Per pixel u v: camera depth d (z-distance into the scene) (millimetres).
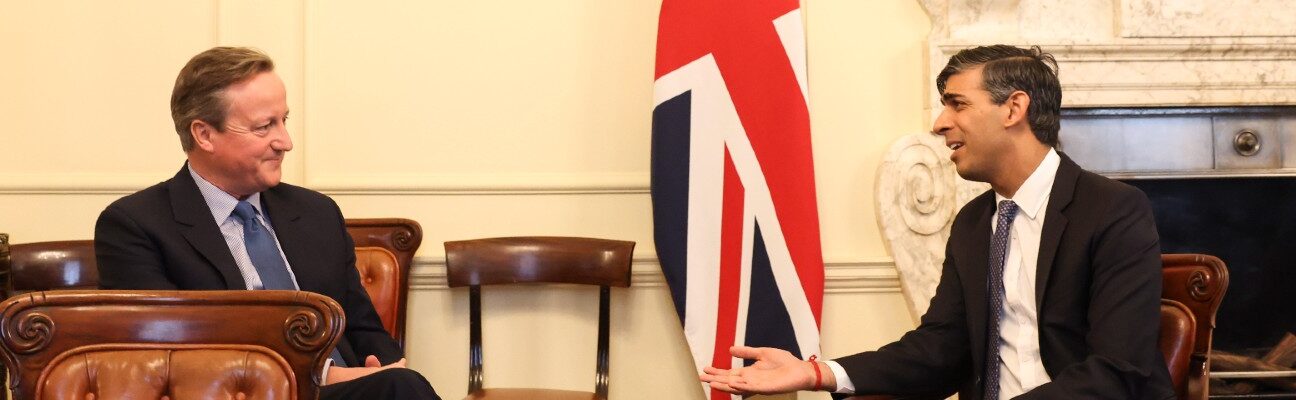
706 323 3164
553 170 3361
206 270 2172
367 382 2008
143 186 3299
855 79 3350
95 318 1636
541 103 3355
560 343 3365
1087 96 3342
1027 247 2205
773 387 2127
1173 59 3352
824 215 3354
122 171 3320
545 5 3357
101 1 3311
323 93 3324
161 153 3324
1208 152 3479
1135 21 3320
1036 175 2213
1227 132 3482
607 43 3359
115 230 2160
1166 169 3471
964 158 2264
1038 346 2168
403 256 3150
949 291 2352
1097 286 2055
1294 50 3367
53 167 3312
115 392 1604
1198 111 3467
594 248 3156
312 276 2305
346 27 3328
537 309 3365
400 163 3340
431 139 3344
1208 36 3338
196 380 1620
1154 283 2025
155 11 3311
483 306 3357
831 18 3350
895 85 3355
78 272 2953
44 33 3309
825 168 3354
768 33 3176
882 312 3375
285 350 1641
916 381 2238
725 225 3166
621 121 3361
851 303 3369
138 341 1643
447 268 3150
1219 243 3596
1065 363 2082
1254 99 3377
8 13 3311
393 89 3334
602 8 3359
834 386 2176
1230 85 3369
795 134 3164
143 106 3312
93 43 3312
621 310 3373
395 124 3336
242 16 3309
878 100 3354
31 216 3299
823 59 3346
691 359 3373
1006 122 2211
